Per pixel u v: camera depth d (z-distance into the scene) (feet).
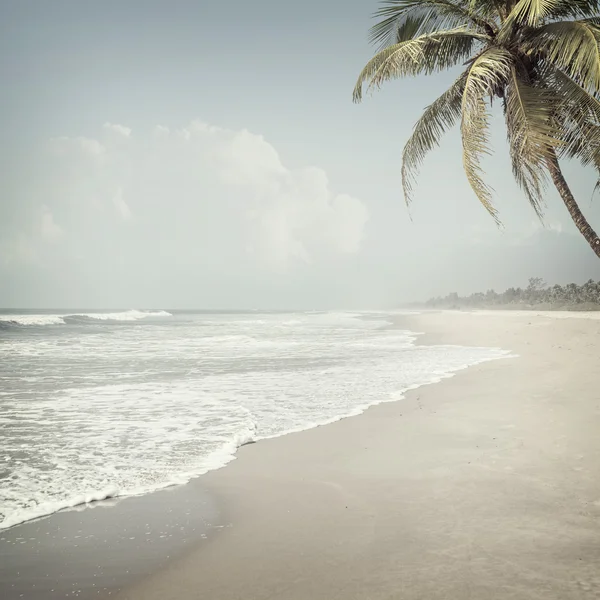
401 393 30.22
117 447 18.89
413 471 15.71
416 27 39.29
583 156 28.02
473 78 27.27
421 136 35.17
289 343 71.15
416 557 10.08
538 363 40.47
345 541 10.99
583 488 13.47
